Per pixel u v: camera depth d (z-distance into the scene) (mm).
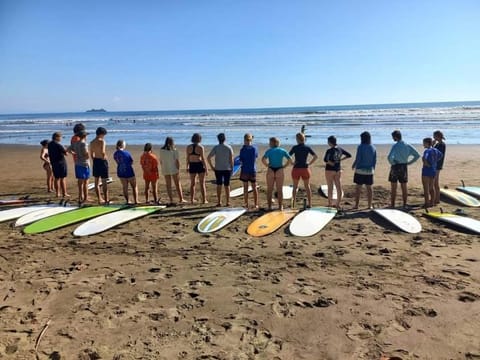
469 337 3275
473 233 6133
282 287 4328
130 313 3805
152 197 9367
